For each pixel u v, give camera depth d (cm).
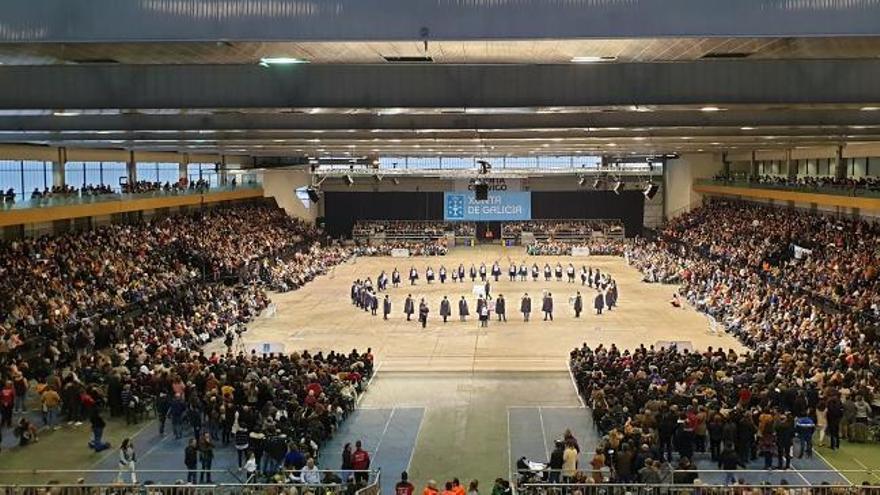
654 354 3156
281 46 1598
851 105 1975
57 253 4447
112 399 2938
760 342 3841
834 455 2444
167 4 1353
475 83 1958
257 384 2630
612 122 3161
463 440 2694
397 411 3038
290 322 4897
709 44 1633
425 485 2303
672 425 2348
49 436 2712
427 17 1348
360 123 3183
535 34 1348
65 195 4522
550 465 2155
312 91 1978
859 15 1312
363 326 4766
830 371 2797
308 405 2622
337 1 1351
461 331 4606
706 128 3494
